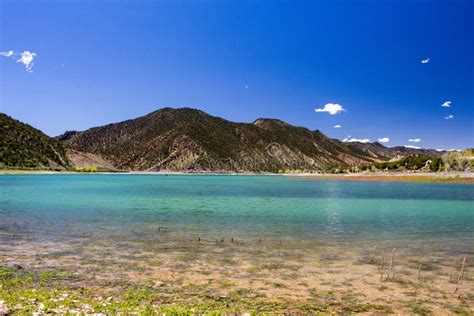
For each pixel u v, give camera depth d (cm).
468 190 8231
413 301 1266
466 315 1158
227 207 4322
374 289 1379
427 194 6919
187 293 1298
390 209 4262
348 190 8275
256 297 1273
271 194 6806
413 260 1817
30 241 2155
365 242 2248
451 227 2897
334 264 1720
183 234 2452
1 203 4372
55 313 1029
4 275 1464
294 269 1627
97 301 1173
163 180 14100
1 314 990
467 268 1677
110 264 1662
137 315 1040
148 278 1462
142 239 2258
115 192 6594
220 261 1748
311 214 3706
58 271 1538
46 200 4794
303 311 1160
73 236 2323
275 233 2536
